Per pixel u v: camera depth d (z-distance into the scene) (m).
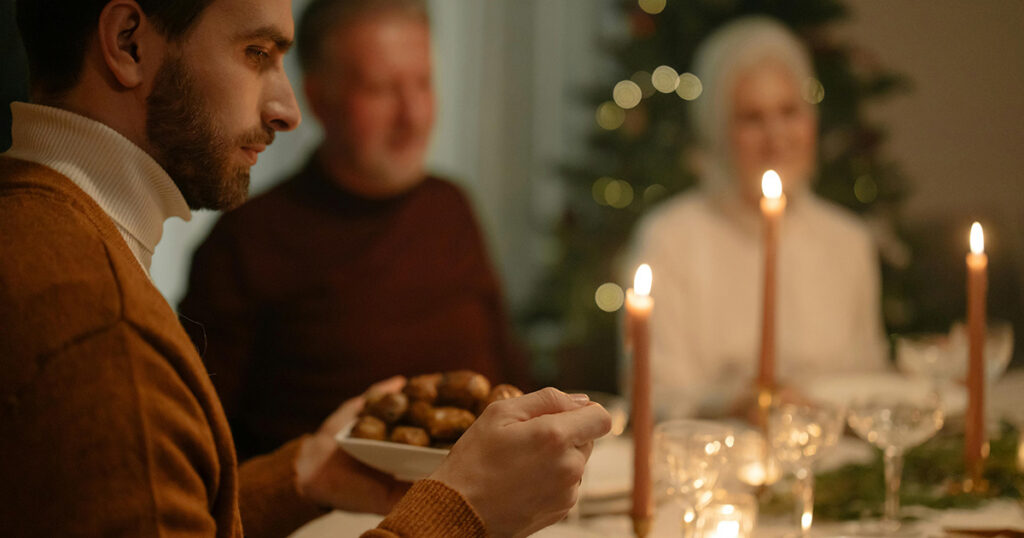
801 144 2.39
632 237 3.17
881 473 1.24
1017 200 4.14
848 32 4.17
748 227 2.41
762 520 1.14
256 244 1.92
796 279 2.38
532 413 0.74
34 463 0.56
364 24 1.96
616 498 1.18
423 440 0.94
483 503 0.70
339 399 1.96
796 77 2.36
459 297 2.10
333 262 1.97
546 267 3.49
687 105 3.19
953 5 4.13
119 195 0.71
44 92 0.72
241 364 1.91
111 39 0.69
